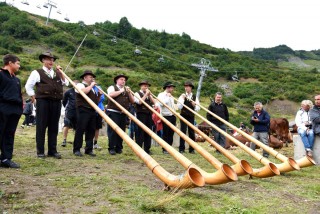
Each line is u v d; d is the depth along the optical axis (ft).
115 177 18.19
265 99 194.39
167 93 33.01
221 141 36.29
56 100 23.22
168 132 32.89
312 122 32.01
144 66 236.02
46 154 24.82
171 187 14.75
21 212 11.97
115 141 28.27
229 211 13.30
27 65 178.91
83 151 29.22
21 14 281.95
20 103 19.63
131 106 37.27
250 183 19.45
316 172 25.86
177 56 297.33
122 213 12.37
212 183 14.57
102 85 161.38
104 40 276.21
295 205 15.25
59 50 235.40
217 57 330.75
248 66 299.38
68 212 12.27
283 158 22.29
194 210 13.17
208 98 183.52
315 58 581.12
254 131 34.71
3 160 19.13
